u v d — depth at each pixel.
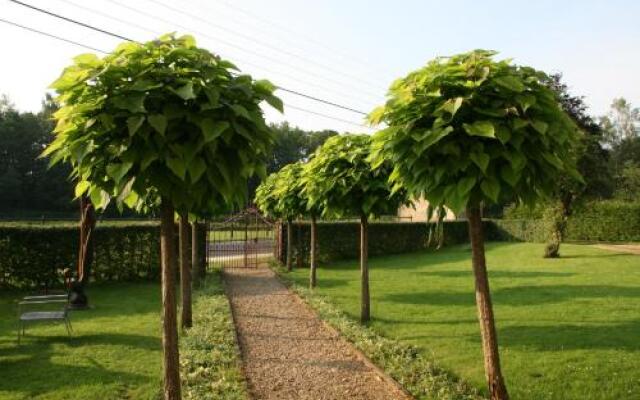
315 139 62.19
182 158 2.63
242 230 29.50
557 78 20.62
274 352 6.54
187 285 7.91
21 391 4.79
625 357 5.78
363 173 7.32
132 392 4.80
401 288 11.80
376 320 8.18
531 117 3.41
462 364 5.68
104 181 2.94
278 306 9.93
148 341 6.72
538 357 5.88
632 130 61.94
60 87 2.75
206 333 7.00
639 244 23.42
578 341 6.54
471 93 3.41
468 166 3.42
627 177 32.81
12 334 7.17
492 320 4.01
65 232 12.40
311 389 5.14
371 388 5.14
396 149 3.75
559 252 19.53
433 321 8.04
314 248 12.13
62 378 5.18
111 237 13.23
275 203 15.41
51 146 2.91
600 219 25.28
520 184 3.49
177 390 3.19
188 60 2.82
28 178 44.38
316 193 8.10
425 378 5.16
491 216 34.34
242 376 5.28
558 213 17.70
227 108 2.78
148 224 13.81
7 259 11.80
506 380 5.13
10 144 43.09
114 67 2.68
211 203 3.21
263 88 3.03
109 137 2.76
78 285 9.34
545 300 9.63
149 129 2.61
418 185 3.75
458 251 22.00
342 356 6.32
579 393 4.73
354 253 19.78
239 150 2.81
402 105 3.61
